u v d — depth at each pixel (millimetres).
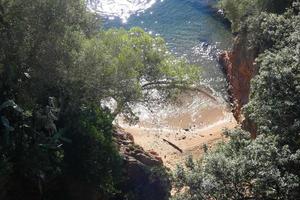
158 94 31500
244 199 15070
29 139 19281
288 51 18922
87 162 21125
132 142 28359
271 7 31578
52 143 19469
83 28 24953
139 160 25750
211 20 49906
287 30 23875
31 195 20000
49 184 20688
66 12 20688
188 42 46844
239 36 36594
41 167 19000
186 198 15633
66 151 21047
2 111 18828
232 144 17266
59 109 20438
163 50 29250
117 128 30562
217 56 44125
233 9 38000
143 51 27938
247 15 35875
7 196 18891
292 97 16859
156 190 23656
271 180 14422
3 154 17906
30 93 20250
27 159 18797
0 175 17438
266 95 17672
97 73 22438
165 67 28219
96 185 21609
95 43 23188
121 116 35781
